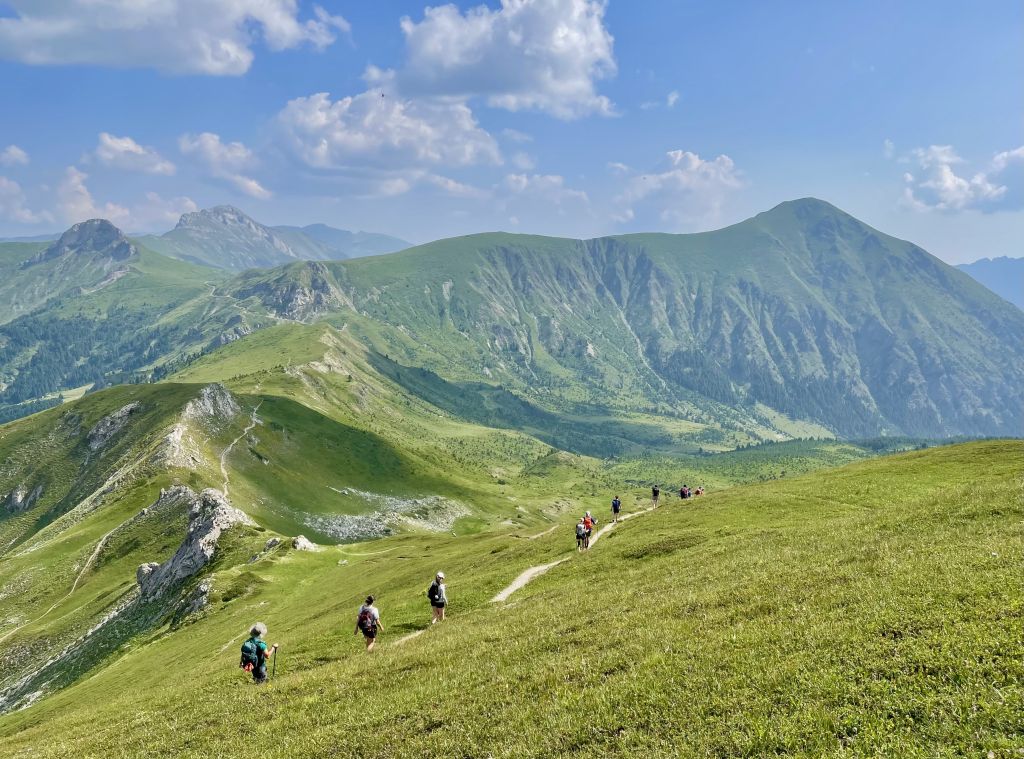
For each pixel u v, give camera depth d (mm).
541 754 17078
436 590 42281
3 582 149500
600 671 21344
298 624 64250
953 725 13477
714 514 58688
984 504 33812
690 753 15094
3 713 93375
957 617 17969
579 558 51125
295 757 21375
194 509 135125
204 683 37562
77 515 198000
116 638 102875
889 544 29250
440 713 21656
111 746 28547
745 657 19078
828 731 14484
